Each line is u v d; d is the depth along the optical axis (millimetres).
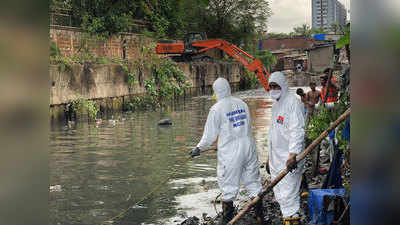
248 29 54812
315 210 4797
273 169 5125
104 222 5477
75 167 9328
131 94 26266
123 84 25297
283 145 4980
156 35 34938
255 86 54656
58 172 8805
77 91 20578
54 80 18703
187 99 34625
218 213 5586
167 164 9445
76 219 5648
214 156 10203
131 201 6484
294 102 4906
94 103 21500
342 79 6594
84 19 25500
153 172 8648
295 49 66312
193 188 7156
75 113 19906
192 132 15352
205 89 40719
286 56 74750
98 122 18688
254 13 54312
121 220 5523
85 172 8797
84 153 11180
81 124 18641
